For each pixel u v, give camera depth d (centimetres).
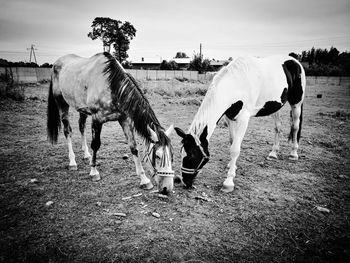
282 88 404
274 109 412
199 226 277
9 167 428
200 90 1773
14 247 237
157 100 1354
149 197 339
